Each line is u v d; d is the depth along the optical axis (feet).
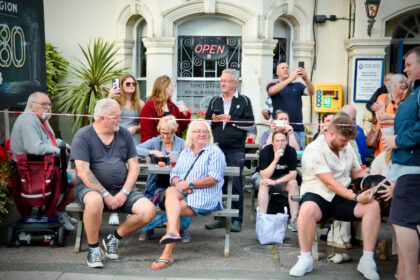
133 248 15.90
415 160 11.72
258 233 16.56
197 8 27.58
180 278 13.24
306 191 14.56
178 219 14.38
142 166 16.35
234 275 13.53
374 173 15.64
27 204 15.65
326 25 28.91
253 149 24.39
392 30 29.50
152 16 27.86
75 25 29.68
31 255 14.99
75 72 29.53
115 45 29.30
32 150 15.56
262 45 27.53
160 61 27.99
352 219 14.01
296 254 15.44
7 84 17.69
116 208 14.64
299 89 22.88
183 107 19.79
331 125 14.32
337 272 13.88
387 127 13.98
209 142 15.42
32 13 19.47
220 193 15.35
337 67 29.09
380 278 13.48
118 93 19.29
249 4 27.37
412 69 11.80
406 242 11.80
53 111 28.76
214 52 28.58
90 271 13.71
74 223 18.47
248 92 27.91
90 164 14.97
